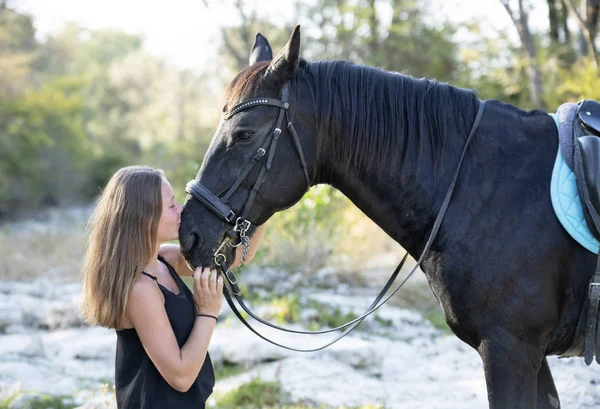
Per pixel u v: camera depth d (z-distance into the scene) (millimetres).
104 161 32688
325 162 2580
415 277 7566
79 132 27422
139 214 2410
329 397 4270
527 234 2334
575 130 2428
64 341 5988
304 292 7160
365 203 2607
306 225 7945
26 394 4215
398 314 6438
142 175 2482
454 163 2475
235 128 2432
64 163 26203
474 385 4445
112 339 5812
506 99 11273
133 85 42781
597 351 2352
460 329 2443
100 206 2484
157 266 2607
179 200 8773
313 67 2570
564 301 2379
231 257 2496
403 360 5160
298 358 4949
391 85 2545
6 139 23781
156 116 34844
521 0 9000
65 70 35688
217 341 5316
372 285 7512
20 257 10164
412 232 2547
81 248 11391
